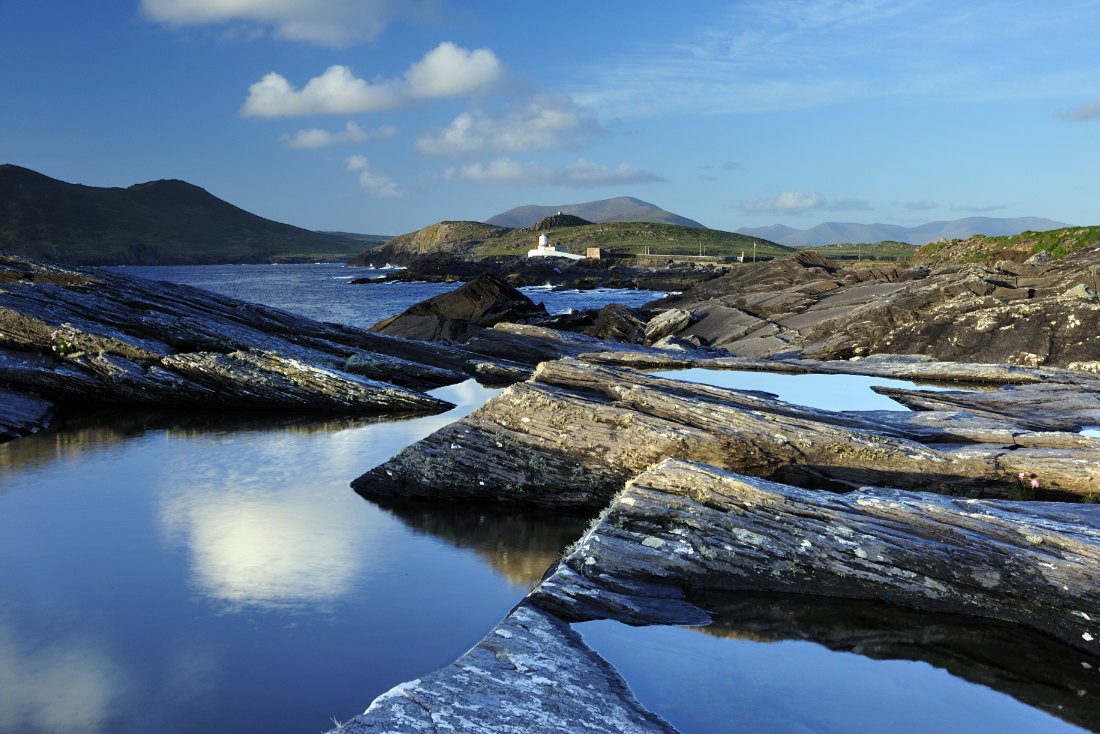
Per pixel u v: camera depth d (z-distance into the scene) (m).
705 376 20.83
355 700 7.05
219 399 20.09
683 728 5.81
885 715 6.04
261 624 8.49
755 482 9.17
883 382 19.69
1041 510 8.42
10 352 19.78
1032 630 7.39
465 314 53.53
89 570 9.91
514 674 6.19
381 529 11.42
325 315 72.56
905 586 7.91
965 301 28.89
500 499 12.49
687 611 7.74
